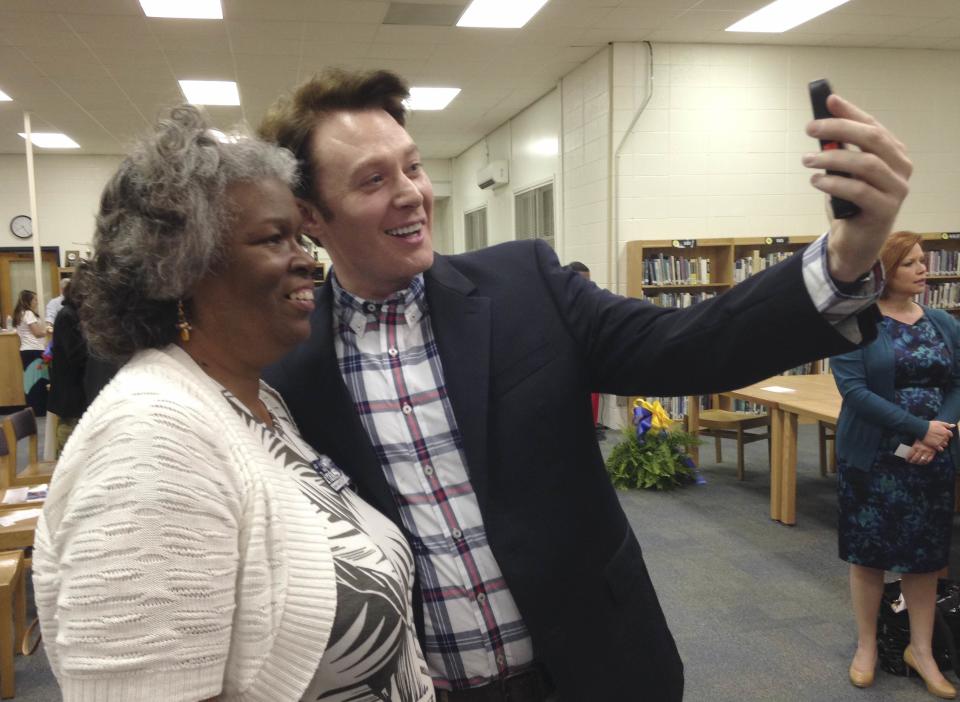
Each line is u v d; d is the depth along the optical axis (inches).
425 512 38.8
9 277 424.5
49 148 403.2
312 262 31.5
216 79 277.6
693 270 264.8
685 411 251.4
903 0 221.3
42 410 309.6
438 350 40.2
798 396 162.7
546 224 334.6
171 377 27.7
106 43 233.5
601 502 40.9
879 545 95.0
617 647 39.7
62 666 22.8
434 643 38.8
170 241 27.4
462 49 254.7
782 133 270.4
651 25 237.3
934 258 273.4
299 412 40.0
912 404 94.5
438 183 493.4
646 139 261.9
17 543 110.6
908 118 277.1
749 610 121.2
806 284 30.3
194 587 23.8
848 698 96.0
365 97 36.9
